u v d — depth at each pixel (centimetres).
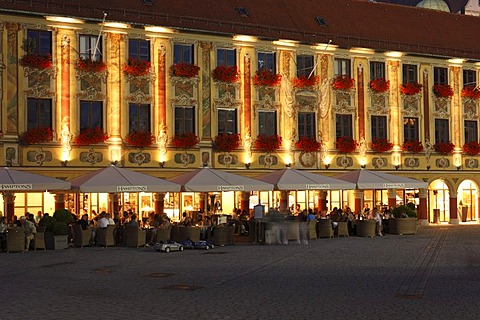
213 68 3947
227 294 1551
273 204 4162
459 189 4759
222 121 3984
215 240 3017
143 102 3762
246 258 2405
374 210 3684
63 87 3569
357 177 3734
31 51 3488
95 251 2759
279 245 3036
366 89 4409
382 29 4672
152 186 3083
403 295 1525
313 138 4197
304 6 4541
